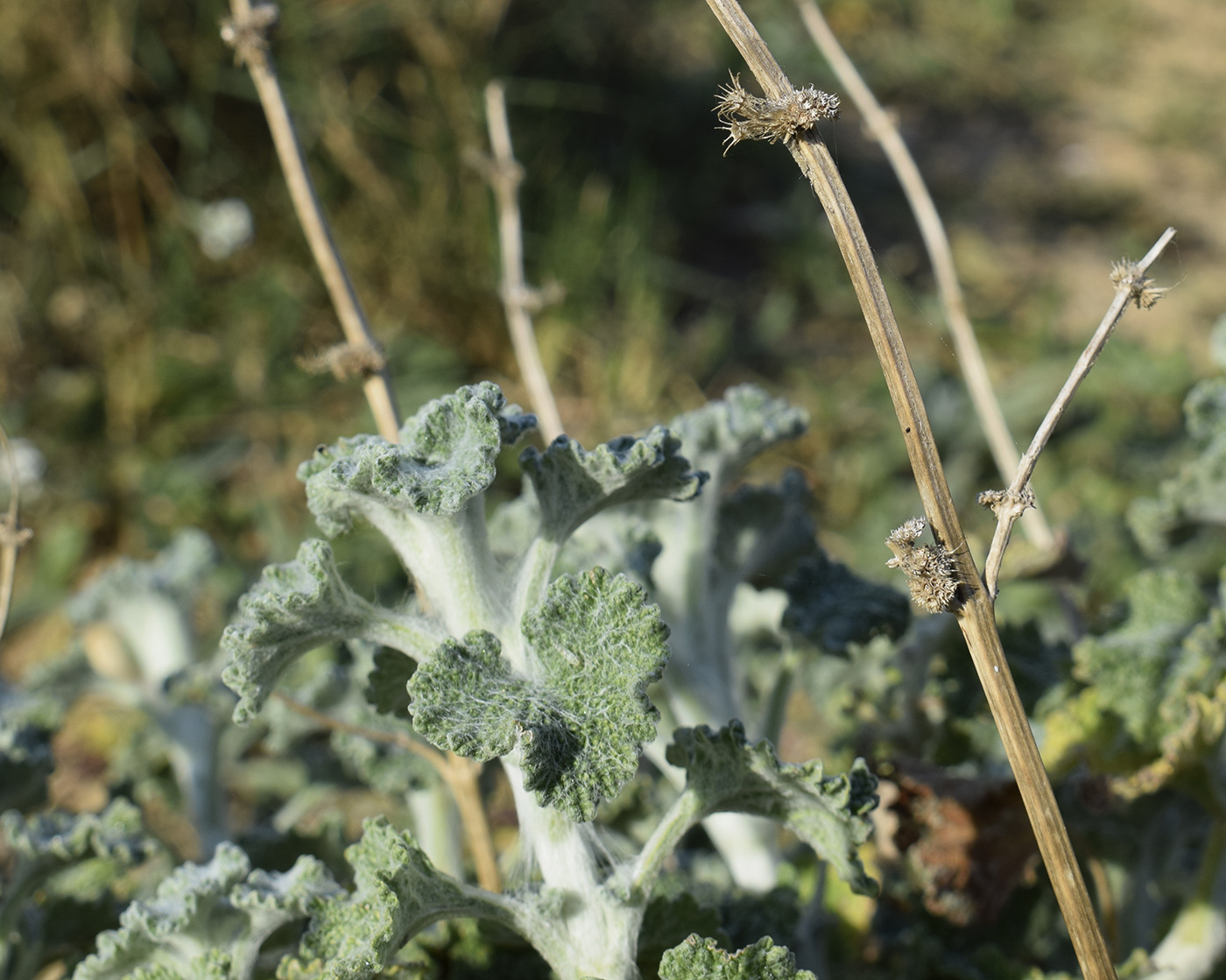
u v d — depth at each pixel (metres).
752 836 0.47
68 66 1.28
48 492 1.24
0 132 1.30
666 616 0.46
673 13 1.86
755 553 0.47
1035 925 0.48
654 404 1.39
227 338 1.33
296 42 1.32
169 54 1.36
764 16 1.88
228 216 1.30
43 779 0.46
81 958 0.44
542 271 1.40
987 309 1.62
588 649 0.36
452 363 1.34
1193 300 1.68
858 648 0.54
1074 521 1.09
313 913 0.38
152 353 1.32
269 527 1.12
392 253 1.36
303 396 1.30
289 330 1.31
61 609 1.10
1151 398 1.33
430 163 1.38
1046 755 0.45
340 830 0.47
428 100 1.39
